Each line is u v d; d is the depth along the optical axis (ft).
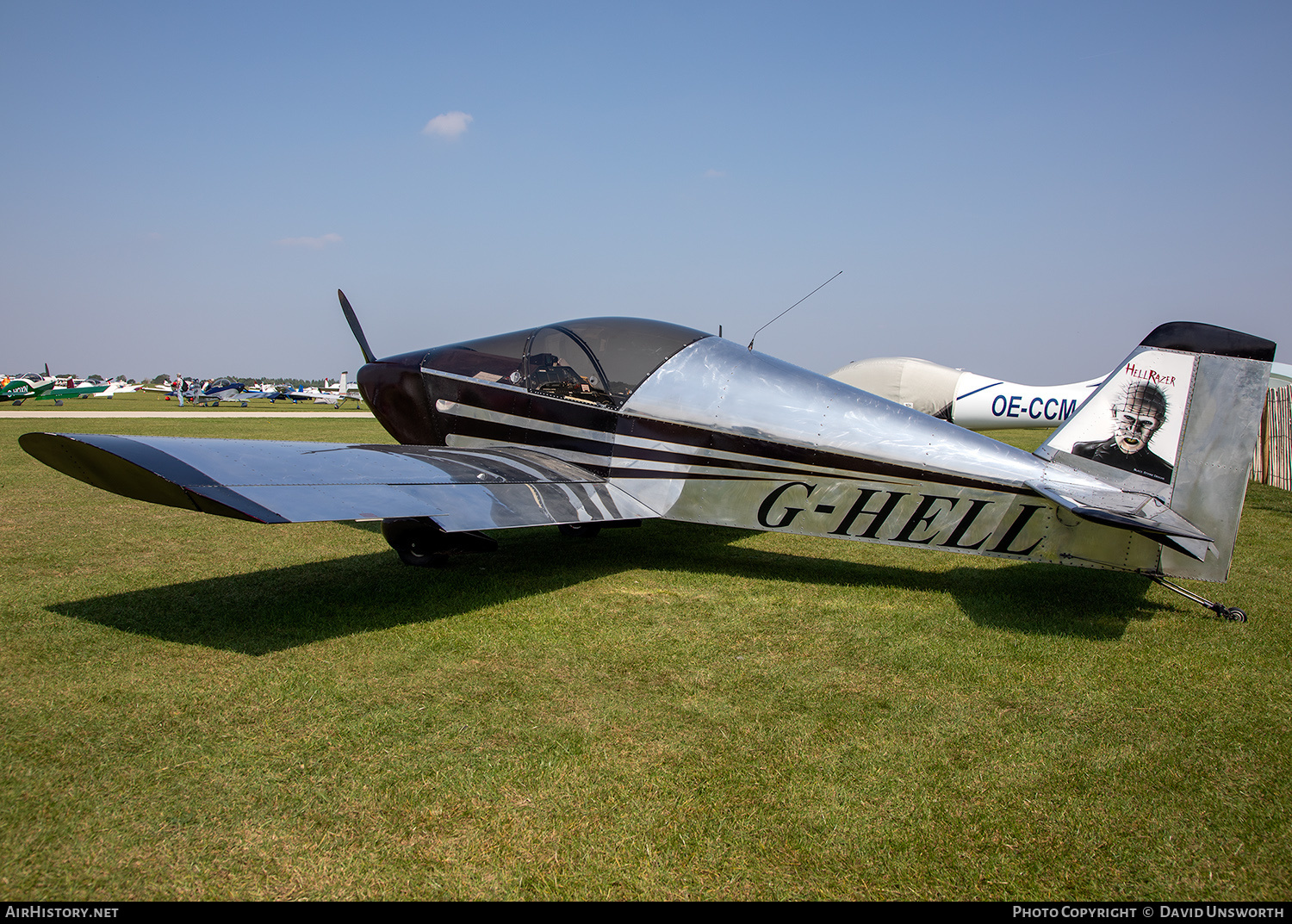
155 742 9.92
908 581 19.24
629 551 22.47
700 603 16.87
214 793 8.79
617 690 11.96
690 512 19.51
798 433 18.44
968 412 48.62
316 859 7.70
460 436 22.97
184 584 17.65
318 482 14.49
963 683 12.50
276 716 10.75
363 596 16.85
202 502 12.71
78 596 16.46
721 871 7.66
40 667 12.33
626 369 20.20
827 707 11.48
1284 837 8.40
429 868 7.60
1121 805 8.96
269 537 23.36
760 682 12.38
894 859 7.92
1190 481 16.02
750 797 8.97
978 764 9.86
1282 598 18.10
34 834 7.95
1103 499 15.83
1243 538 26.61
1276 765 9.97
